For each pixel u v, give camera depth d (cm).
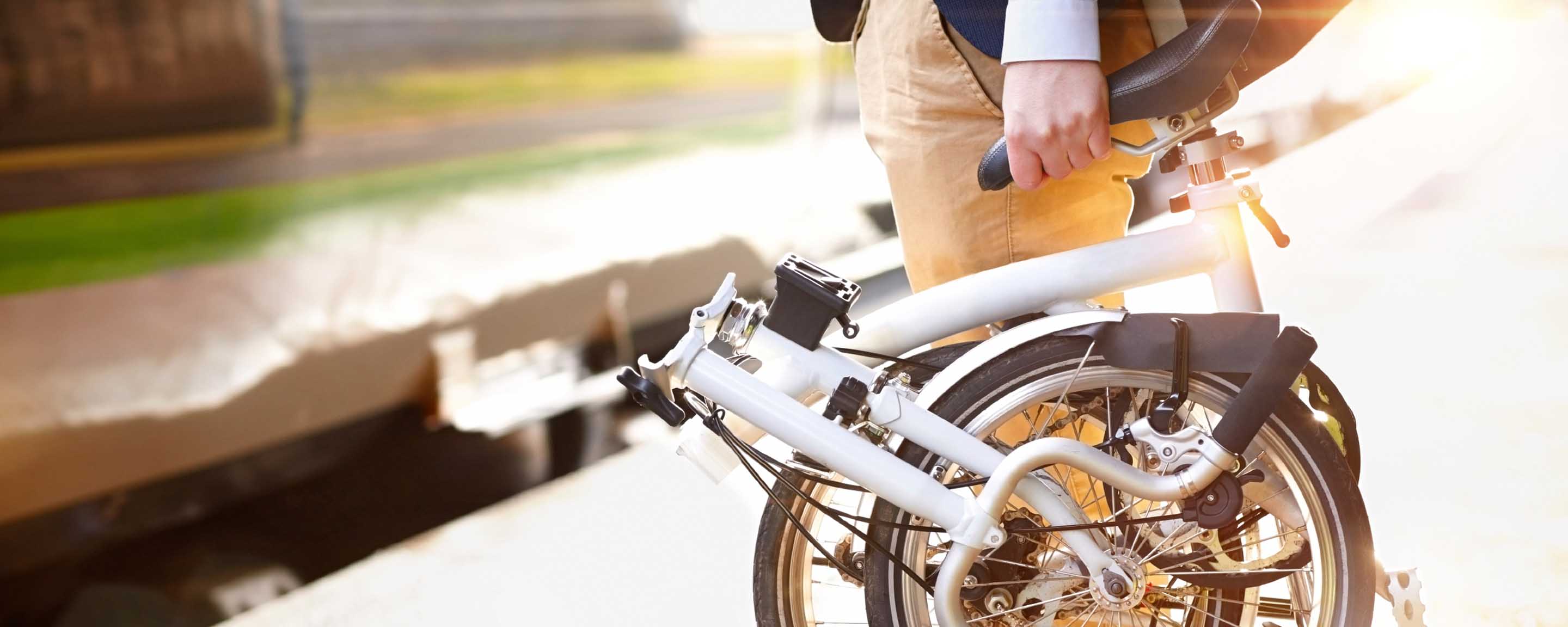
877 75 124
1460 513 165
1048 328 110
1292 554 116
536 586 172
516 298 167
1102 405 117
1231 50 97
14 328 114
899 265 268
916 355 117
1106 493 120
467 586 174
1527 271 265
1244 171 113
